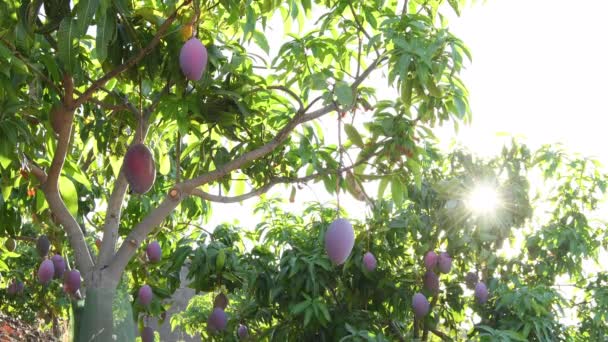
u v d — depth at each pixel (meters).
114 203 3.38
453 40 3.01
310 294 4.52
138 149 3.00
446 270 4.16
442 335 4.82
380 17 3.38
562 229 5.56
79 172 3.69
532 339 4.52
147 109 3.34
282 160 3.83
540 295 4.41
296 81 3.71
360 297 4.59
